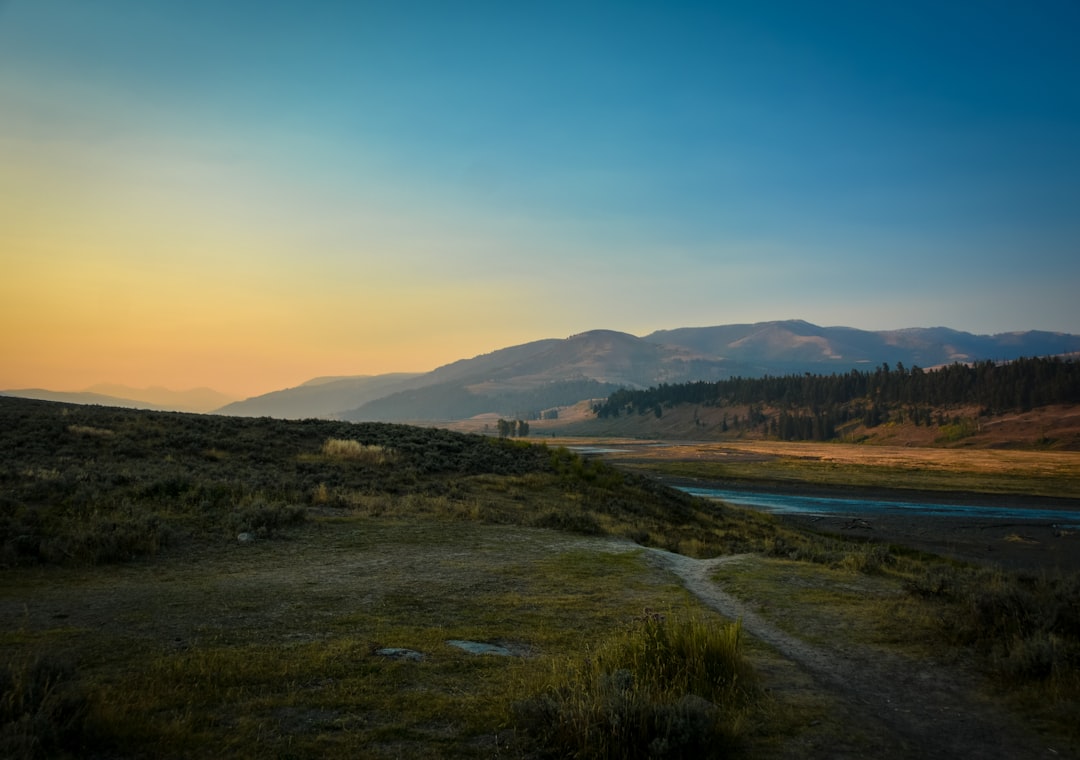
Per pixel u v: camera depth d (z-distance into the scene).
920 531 48.81
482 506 25.02
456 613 10.87
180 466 25.69
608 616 10.94
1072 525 53.69
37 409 35.47
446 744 5.87
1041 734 6.50
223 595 11.36
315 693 6.93
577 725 5.89
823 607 11.81
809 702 7.21
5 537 13.67
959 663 8.69
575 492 32.72
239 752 5.49
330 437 38.19
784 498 67.88
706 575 15.39
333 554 15.74
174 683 6.98
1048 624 8.95
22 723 5.18
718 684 7.38
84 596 10.92
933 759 5.93
